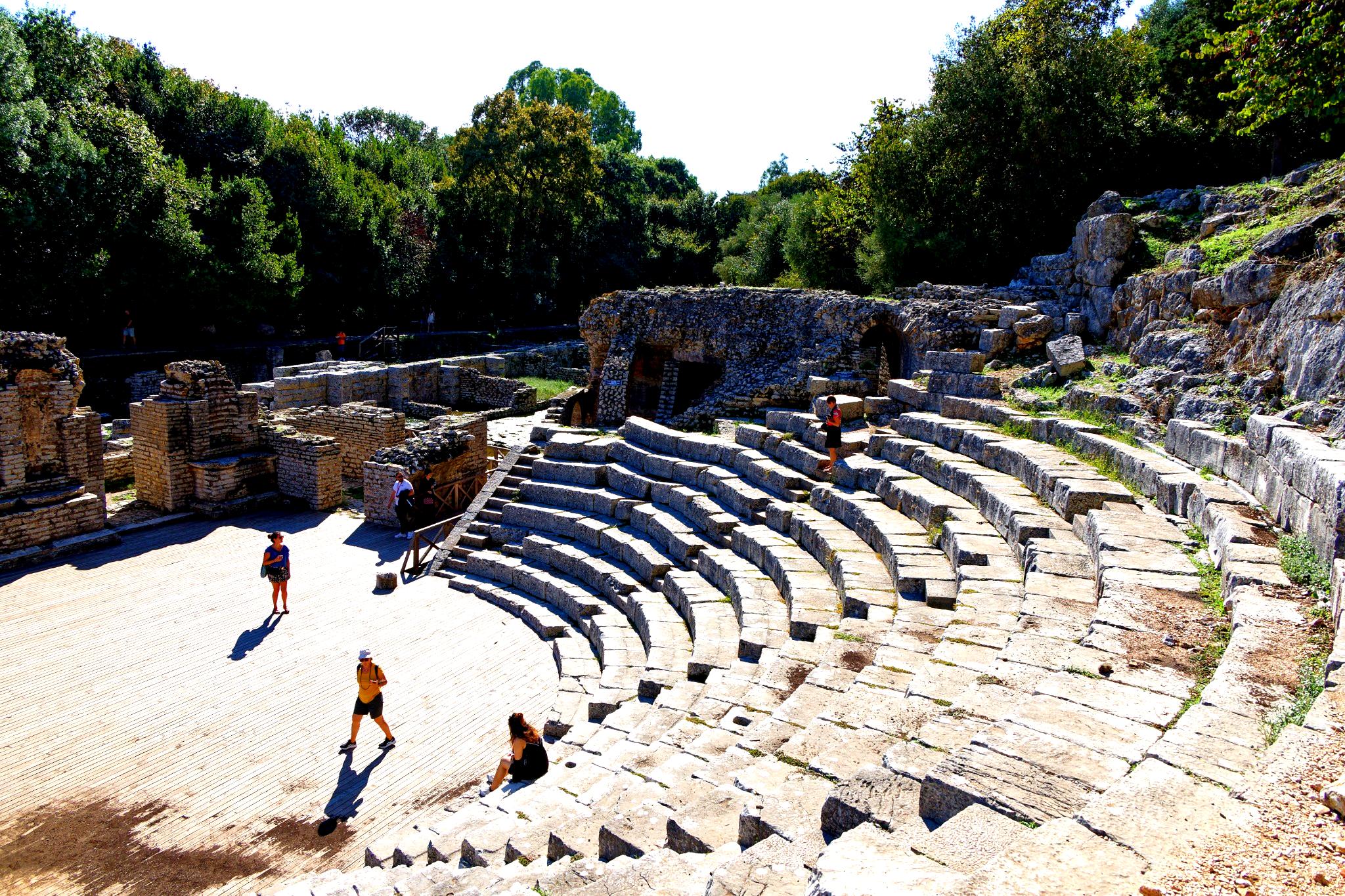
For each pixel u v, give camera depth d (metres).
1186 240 20.14
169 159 43.16
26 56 35.16
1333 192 16.25
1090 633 7.50
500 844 7.94
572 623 15.83
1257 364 13.34
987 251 29.86
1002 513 12.20
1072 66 27.09
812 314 29.44
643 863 5.76
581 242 71.88
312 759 11.50
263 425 23.86
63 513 19.38
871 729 6.94
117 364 38.38
